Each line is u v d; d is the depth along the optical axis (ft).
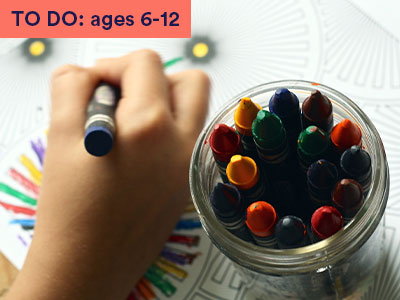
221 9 2.32
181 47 2.26
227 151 1.30
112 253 1.73
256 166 1.27
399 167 1.79
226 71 2.14
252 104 1.28
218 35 2.25
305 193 1.34
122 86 1.98
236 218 1.26
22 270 1.76
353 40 2.08
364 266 1.47
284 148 1.28
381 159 1.25
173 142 1.86
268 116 1.22
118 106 1.91
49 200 1.81
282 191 1.35
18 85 2.28
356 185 1.16
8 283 1.85
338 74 2.02
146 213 1.80
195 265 1.77
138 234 1.78
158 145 1.83
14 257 1.88
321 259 1.21
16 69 2.33
